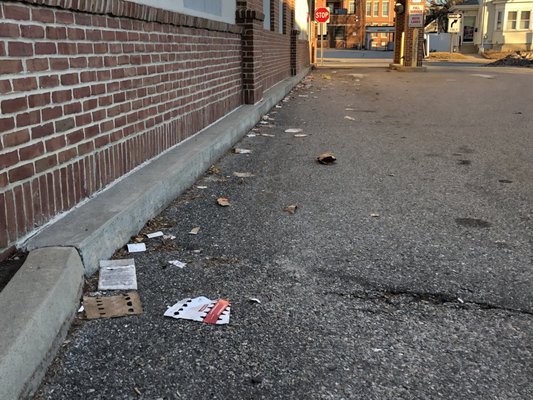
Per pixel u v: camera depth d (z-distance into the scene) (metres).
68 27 3.80
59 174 3.76
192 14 6.83
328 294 3.49
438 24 67.69
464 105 12.79
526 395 2.53
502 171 6.66
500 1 53.50
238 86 9.73
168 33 5.85
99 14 4.23
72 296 3.06
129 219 4.15
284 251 4.16
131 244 4.11
